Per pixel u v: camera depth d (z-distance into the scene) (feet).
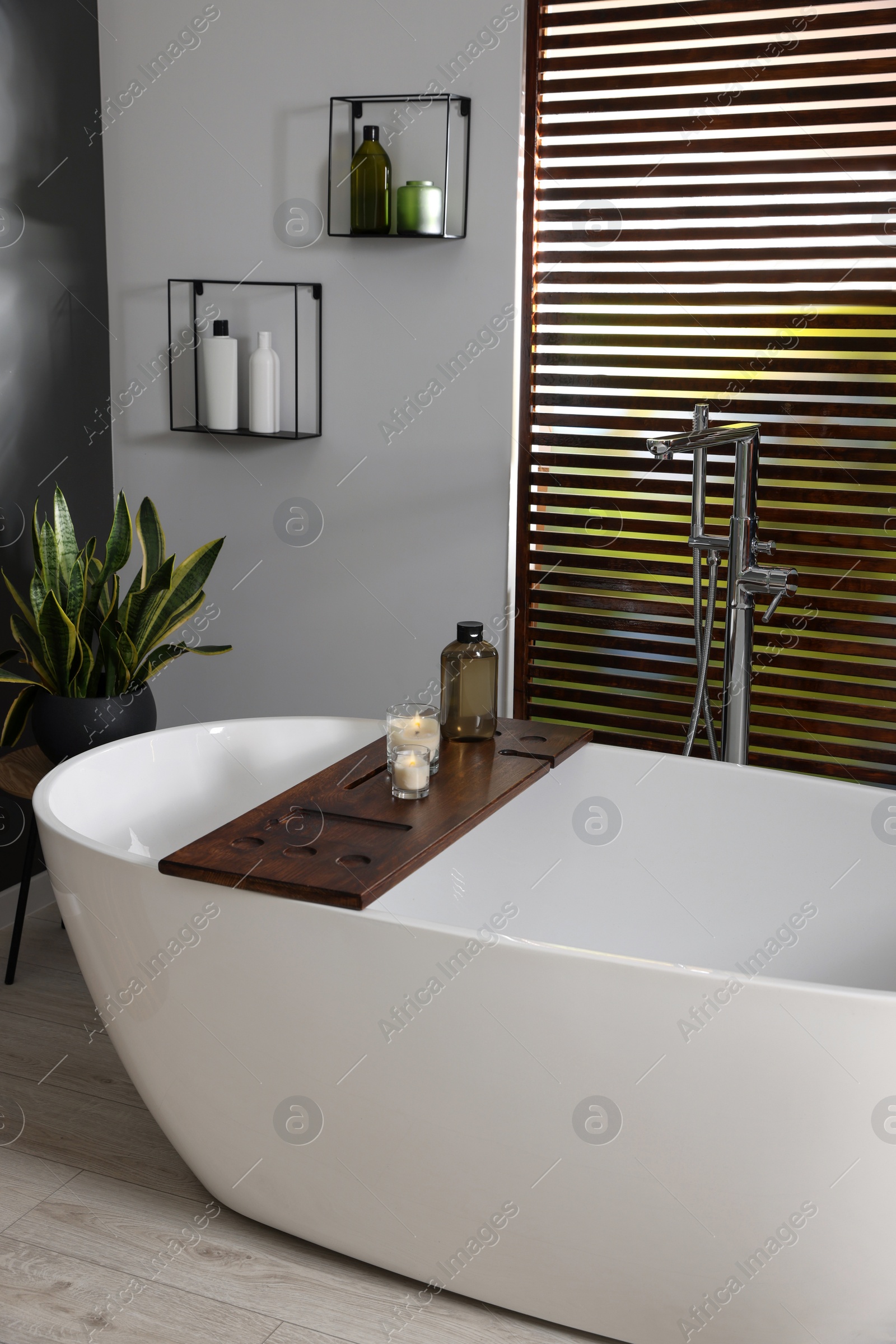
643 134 8.19
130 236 9.53
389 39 8.45
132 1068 5.87
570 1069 4.68
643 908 7.30
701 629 7.50
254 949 5.11
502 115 8.25
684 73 7.96
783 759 8.55
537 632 9.08
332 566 9.45
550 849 7.49
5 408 8.66
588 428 8.66
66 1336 5.25
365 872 5.09
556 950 4.56
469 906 7.70
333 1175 5.44
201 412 9.55
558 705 9.16
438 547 9.09
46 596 7.91
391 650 9.40
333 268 8.95
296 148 8.87
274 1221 5.84
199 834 7.39
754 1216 4.69
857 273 7.79
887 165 7.59
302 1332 5.32
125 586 10.13
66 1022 7.76
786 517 8.21
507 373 8.62
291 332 9.19
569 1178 4.89
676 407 8.38
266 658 9.82
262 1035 5.26
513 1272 5.27
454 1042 4.84
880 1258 4.65
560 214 8.43
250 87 8.92
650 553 8.63
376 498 9.20
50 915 9.26
